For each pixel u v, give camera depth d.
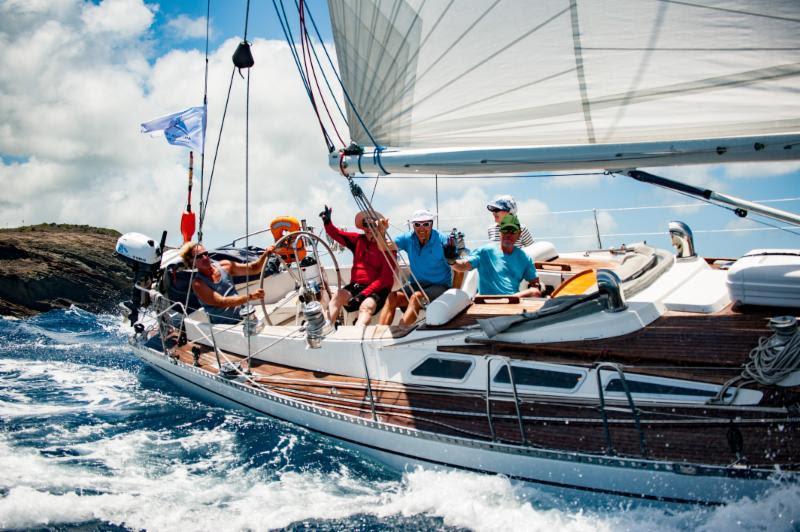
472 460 3.89
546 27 3.55
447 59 3.93
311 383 4.91
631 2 3.29
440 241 5.51
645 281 4.43
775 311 3.83
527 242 7.17
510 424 3.84
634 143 3.55
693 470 3.28
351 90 4.48
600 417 3.62
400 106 4.24
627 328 3.93
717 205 4.45
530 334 4.11
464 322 4.52
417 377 4.42
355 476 4.29
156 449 4.79
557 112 3.70
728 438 3.28
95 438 5.03
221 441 4.88
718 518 3.26
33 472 4.43
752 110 3.28
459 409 4.07
